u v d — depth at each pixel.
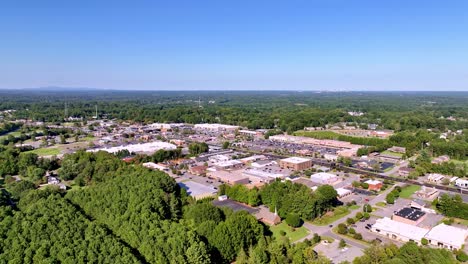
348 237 109.50
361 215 125.00
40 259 77.75
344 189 156.25
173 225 94.31
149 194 112.88
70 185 167.00
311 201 121.75
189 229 94.19
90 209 109.62
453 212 125.12
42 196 123.44
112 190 119.19
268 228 116.25
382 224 115.00
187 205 124.12
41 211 102.62
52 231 89.75
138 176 135.12
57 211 102.06
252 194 134.88
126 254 79.94
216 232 95.19
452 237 104.81
